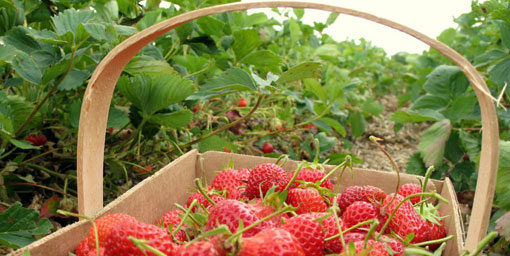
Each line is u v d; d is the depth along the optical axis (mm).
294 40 1010
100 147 345
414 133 1282
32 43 467
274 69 645
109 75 337
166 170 392
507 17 621
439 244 354
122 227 269
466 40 1239
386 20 304
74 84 469
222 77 482
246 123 862
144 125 544
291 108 926
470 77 292
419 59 1245
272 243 249
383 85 1623
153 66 509
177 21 314
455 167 746
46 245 292
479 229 290
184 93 490
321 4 303
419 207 364
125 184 614
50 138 575
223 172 401
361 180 429
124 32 469
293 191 346
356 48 1665
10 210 383
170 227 293
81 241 313
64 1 526
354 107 1052
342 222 316
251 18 792
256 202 347
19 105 485
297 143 874
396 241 312
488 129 290
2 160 539
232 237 239
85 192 332
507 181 487
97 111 338
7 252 410
